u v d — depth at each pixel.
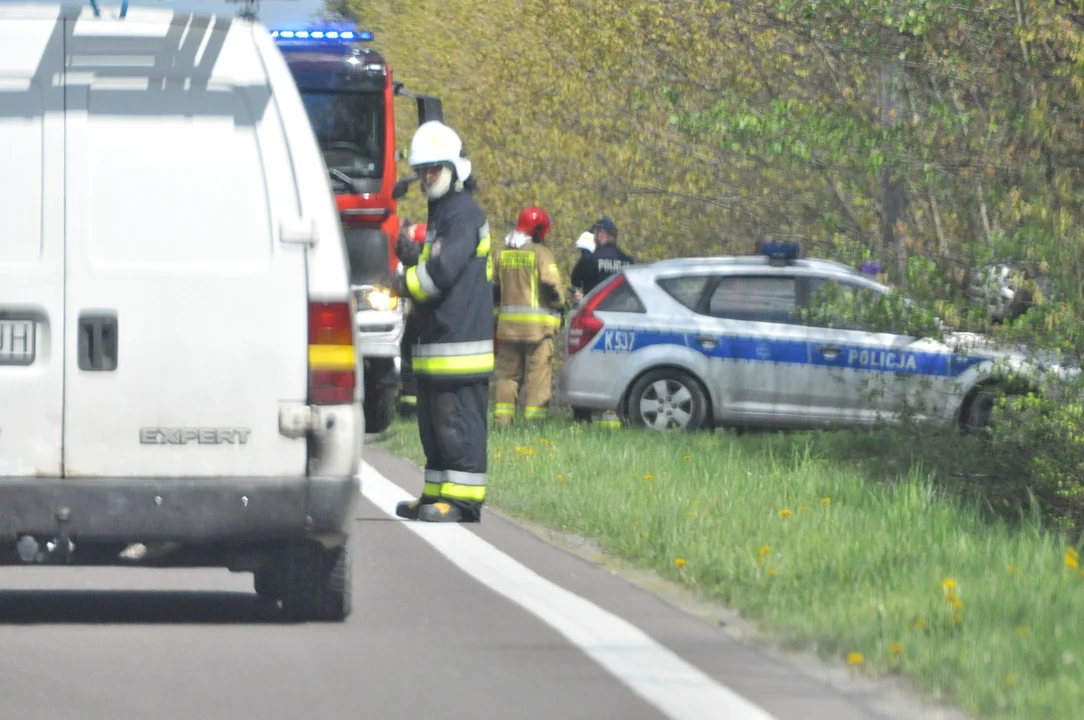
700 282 54.75
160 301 22.05
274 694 19.72
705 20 69.56
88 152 22.00
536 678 20.61
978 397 49.88
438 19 92.94
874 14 49.50
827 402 53.38
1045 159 40.44
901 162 47.56
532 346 54.41
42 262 21.94
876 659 21.02
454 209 33.47
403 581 27.34
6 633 23.11
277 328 22.23
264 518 22.14
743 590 25.81
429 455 34.41
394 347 57.75
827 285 41.38
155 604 25.56
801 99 61.81
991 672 20.09
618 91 77.38
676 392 54.34
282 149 22.31
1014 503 37.56
